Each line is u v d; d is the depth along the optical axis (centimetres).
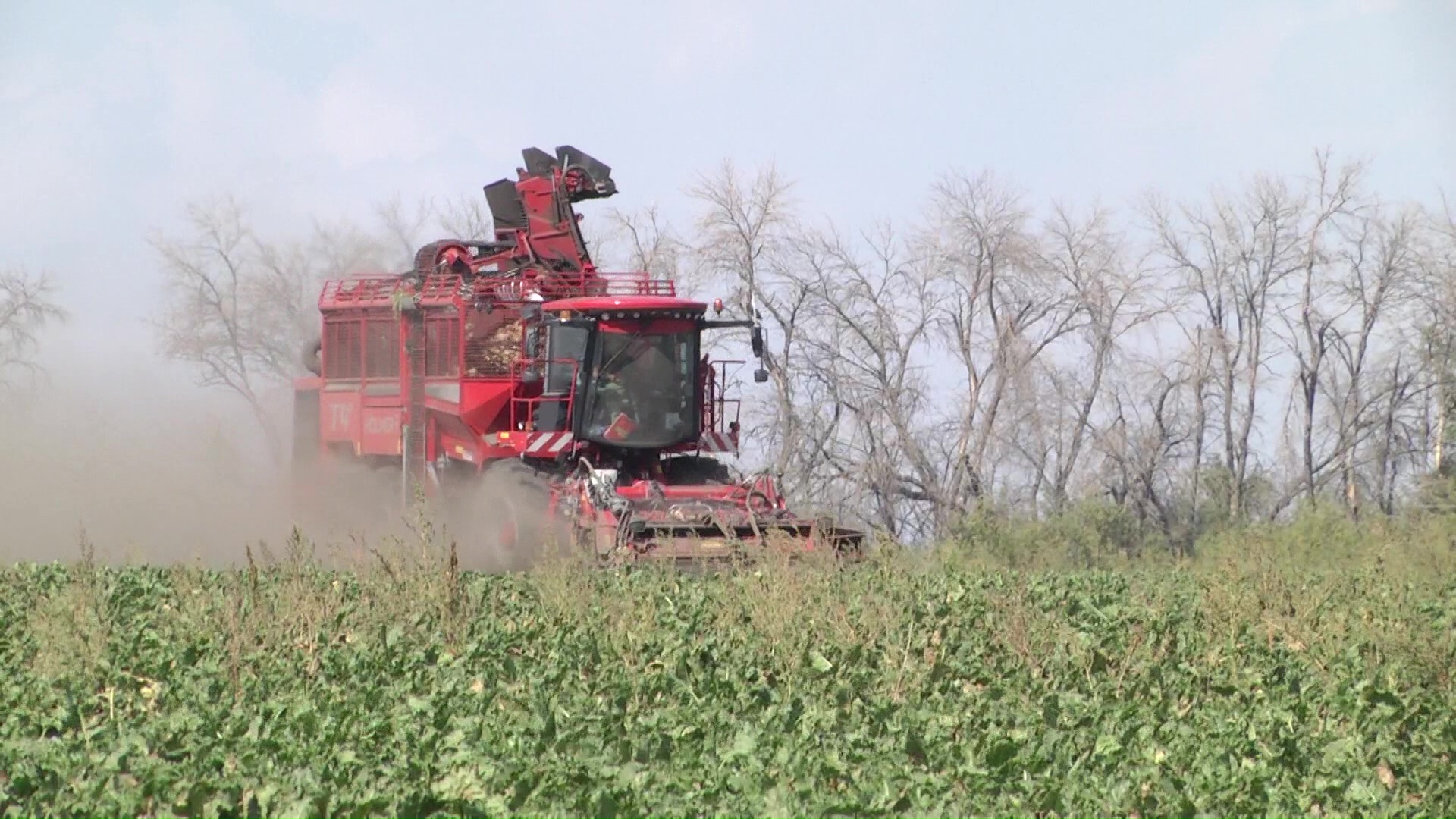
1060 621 5022
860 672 4225
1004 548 10769
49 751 3297
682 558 6862
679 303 8362
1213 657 4569
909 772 3238
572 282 9106
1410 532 9788
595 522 7206
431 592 5044
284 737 3444
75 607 4775
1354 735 3753
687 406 8462
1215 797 3128
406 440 9044
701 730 3575
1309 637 4862
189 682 4044
